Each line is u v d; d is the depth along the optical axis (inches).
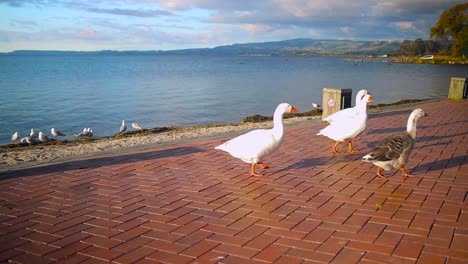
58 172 149.8
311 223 102.9
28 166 157.1
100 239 95.3
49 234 98.3
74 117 427.2
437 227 98.8
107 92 673.6
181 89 745.0
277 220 105.3
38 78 1001.5
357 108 202.4
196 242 93.1
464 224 100.3
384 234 95.4
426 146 187.5
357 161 163.6
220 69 1720.0
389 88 792.9
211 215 109.6
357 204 116.0
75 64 2292.1
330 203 117.0
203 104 534.0
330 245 90.3
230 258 85.2
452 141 197.5
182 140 206.8
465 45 2039.9
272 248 89.4
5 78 990.4
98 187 133.3
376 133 224.4
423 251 86.4
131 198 123.0
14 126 379.9
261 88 775.7
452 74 1309.1
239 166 157.6
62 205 117.6
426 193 123.9
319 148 187.2
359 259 83.6
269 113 462.6
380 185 132.5
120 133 305.0
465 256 83.7
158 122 403.2
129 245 92.2
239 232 98.3
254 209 113.4
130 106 508.1
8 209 114.7
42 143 269.1
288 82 940.0
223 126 308.0
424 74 1311.5
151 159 168.6
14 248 91.0
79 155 175.6
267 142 139.8
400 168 141.3
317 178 141.0
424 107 336.5
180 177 143.7
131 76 1138.7
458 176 140.3
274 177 142.8
